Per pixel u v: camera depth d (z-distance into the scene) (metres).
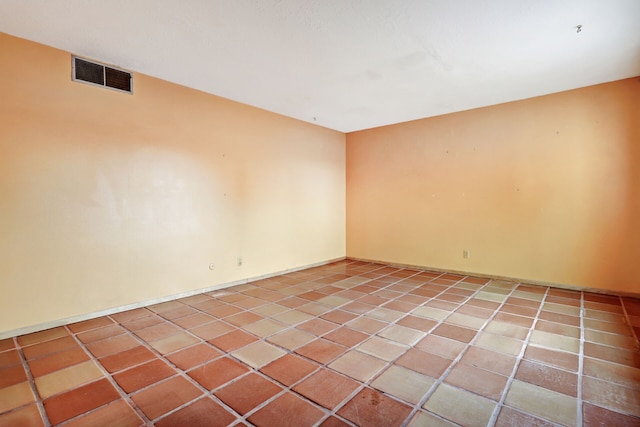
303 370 2.13
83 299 3.04
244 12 2.27
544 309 3.28
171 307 3.40
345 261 6.00
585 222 3.90
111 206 3.20
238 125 4.30
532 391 1.90
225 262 4.19
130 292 3.34
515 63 3.14
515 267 4.40
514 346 2.47
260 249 4.63
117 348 2.46
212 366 2.19
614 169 3.71
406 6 2.21
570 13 2.29
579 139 3.89
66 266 2.94
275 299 3.67
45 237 2.82
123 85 3.25
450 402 1.80
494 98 4.20
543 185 4.15
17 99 2.67
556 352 2.37
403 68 3.24
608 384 1.96
